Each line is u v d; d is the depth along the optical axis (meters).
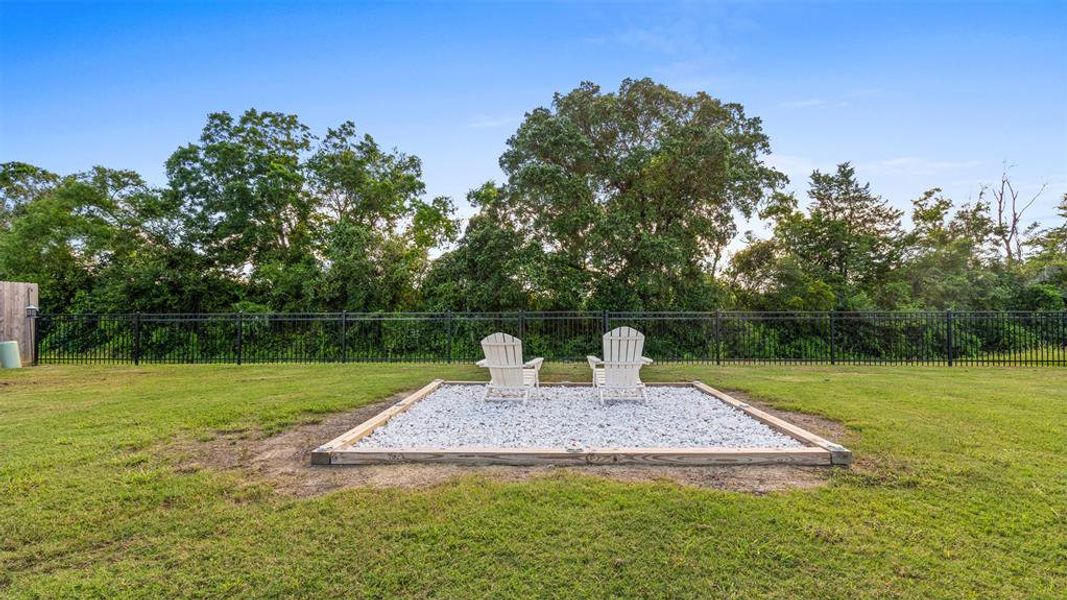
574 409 6.04
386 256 18.28
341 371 9.91
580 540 2.51
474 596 2.07
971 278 19.95
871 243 21.36
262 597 2.08
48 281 18.67
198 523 2.75
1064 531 2.61
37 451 4.14
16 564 2.35
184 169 18.66
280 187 18.67
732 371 9.88
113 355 14.55
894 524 2.68
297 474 3.55
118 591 2.13
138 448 4.27
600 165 15.82
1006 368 10.38
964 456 3.85
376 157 20.67
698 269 16.44
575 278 15.45
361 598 2.06
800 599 2.03
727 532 2.58
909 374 9.30
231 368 10.59
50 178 23.38
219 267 19.53
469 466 3.66
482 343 6.39
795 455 3.64
